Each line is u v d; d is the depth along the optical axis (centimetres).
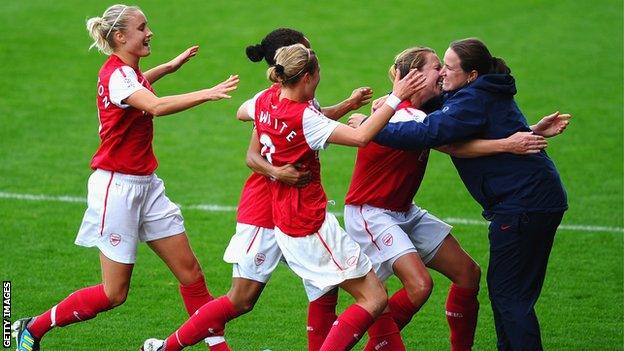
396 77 2302
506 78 2217
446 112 2175
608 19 6638
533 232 2220
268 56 2275
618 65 5781
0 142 4403
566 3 6969
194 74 5509
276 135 2105
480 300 2920
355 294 2161
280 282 3042
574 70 5697
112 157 2308
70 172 4066
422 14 6675
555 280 3036
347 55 5866
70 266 3091
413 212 2398
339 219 3644
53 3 6600
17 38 5912
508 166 2220
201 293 2414
